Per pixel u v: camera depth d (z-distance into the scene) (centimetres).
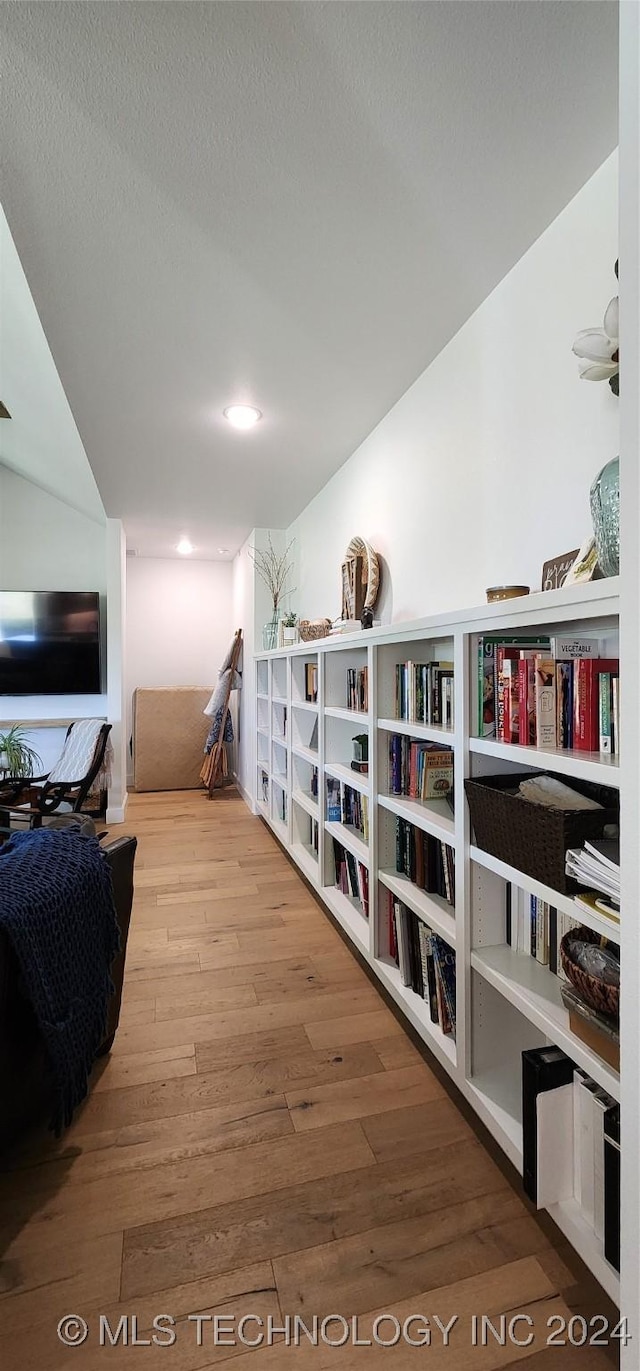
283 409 255
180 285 174
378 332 198
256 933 257
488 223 150
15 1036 125
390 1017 194
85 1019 135
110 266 165
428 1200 126
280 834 371
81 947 135
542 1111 114
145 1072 167
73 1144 141
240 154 129
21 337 234
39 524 507
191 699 576
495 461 177
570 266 145
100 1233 119
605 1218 103
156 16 101
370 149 127
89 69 110
